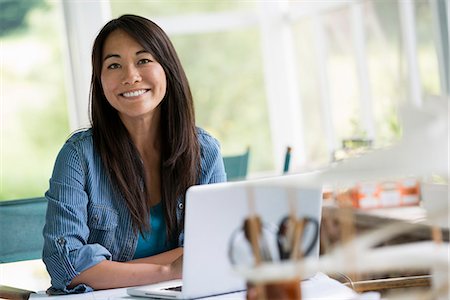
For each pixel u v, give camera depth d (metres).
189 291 1.92
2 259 2.88
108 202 2.39
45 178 10.15
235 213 1.87
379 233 1.19
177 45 7.88
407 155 1.21
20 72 10.01
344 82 6.14
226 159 3.72
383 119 5.53
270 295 1.34
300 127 7.12
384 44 5.36
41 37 10.00
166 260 2.31
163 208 2.43
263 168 8.15
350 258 1.14
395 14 5.11
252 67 8.00
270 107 7.23
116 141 2.39
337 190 1.34
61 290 2.24
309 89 6.84
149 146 2.45
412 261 1.14
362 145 3.81
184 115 2.46
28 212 2.91
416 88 4.95
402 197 3.14
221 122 8.06
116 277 2.20
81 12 5.95
